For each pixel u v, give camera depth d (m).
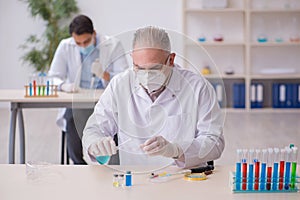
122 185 1.71
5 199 1.58
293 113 7.07
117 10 7.33
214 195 1.62
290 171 1.69
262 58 7.45
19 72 7.45
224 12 7.35
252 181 1.66
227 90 7.49
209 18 7.36
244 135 5.57
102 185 1.72
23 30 7.37
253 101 7.22
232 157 4.64
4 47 7.39
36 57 7.04
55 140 5.52
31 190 1.67
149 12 7.35
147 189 1.68
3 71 7.44
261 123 6.30
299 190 1.67
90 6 7.30
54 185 1.72
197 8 7.18
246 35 7.13
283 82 7.52
